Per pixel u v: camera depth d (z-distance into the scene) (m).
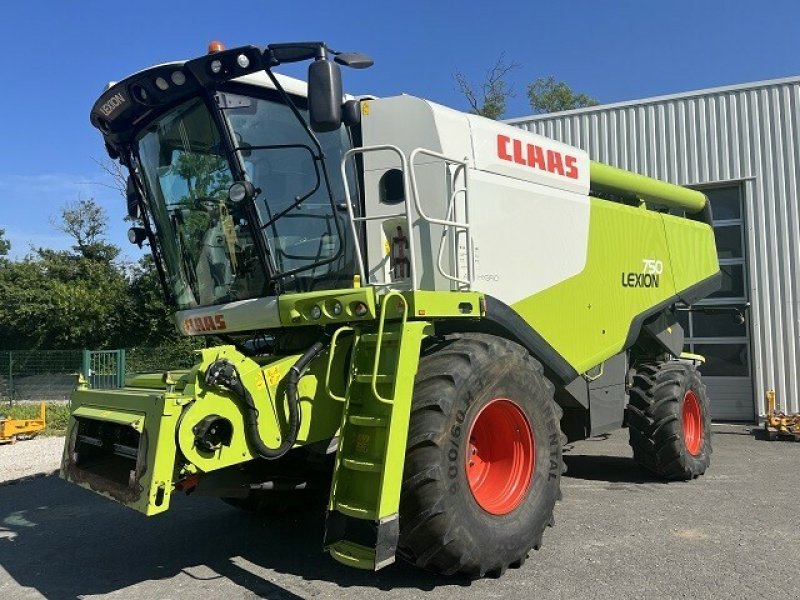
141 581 4.46
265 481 4.69
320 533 5.47
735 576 4.24
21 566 4.87
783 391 11.41
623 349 6.43
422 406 3.94
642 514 5.75
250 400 3.85
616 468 7.89
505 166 5.20
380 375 3.90
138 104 4.75
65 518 6.24
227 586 4.30
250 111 4.62
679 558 4.59
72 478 4.43
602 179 6.82
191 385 3.73
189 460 3.63
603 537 5.10
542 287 5.41
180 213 5.13
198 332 5.27
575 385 6.02
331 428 4.27
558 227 5.64
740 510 5.84
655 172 12.37
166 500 3.57
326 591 4.13
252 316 4.70
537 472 4.51
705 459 7.34
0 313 24.83
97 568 4.77
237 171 4.56
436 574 4.29
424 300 4.02
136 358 19.06
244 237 4.72
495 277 4.99
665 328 7.57
